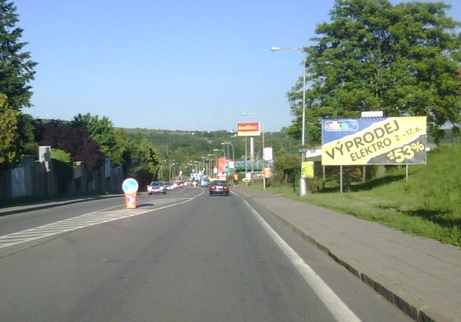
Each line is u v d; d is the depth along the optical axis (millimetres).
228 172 121375
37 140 67375
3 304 8633
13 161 37969
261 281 10375
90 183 73750
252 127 128250
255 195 53594
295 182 60406
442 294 8289
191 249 14664
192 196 55750
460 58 41812
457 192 24406
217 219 24641
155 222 22859
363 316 7832
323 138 34562
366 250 12969
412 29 40875
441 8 42062
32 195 50500
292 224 19984
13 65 59656
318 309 8266
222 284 10094
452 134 49438
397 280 9383
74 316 7891
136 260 12789
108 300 8844
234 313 8031
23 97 59188
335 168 52594
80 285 10023
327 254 13508
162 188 67250
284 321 7621
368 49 42844
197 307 8383
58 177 59969
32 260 12867
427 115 41094
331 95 42969
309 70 44156
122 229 19859
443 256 11703
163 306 8430
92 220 23969
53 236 17672
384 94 41531
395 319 7664
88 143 71562
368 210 23062
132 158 106125
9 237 17641
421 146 33656
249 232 19125
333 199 31719
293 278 10672
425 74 41406
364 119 34281
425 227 15812
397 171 41375
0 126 35656
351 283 10148
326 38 43531
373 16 41750
